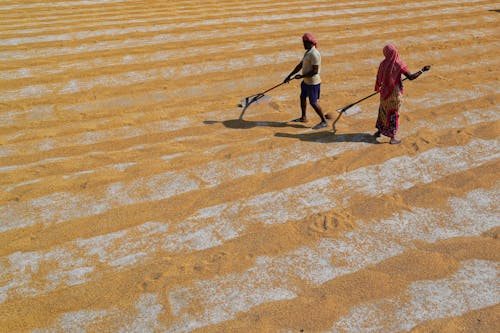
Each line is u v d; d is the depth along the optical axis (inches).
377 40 433.7
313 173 221.5
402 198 199.9
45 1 584.1
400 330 135.7
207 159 236.4
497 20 499.8
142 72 361.1
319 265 162.7
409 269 159.3
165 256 168.7
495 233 176.1
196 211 194.5
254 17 514.9
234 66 372.5
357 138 256.1
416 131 261.7
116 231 182.9
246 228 183.2
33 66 373.1
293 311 142.9
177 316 142.3
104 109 301.1
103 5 568.1
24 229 184.2
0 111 296.5
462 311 141.9
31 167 230.2
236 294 150.6
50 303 148.0
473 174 215.5
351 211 192.1
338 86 334.3
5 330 137.6
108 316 142.8
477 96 308.7
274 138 258.1
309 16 518.9
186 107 303.1
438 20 501.7
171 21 499.5
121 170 226.8
